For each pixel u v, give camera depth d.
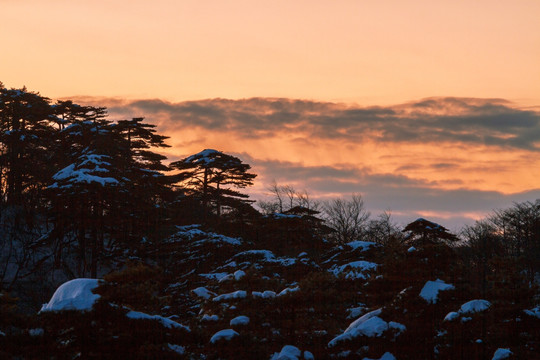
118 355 24.14
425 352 27.84
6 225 69.44
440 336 28.09
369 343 28.25
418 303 28.94
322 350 29.06
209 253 55.34
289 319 30.95
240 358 27.47
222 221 71.69
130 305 26.23
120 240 59.34
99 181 56.84
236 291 32.78
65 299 24.53
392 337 28.20
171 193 69.88
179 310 46.22
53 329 23.92
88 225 57.22
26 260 64.81
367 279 34.66
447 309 28.94
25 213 70.50
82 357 23.92
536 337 28.00
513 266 29.47
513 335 28.12
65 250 68.38
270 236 61.75
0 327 23.78
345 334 28.77
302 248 59.50
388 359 27.88
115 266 66.75
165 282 49.66
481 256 52.31
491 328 28.31
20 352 23.25
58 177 58.81
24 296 60.22
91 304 24.23
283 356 28.00
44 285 62.41
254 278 33.34
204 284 50.22
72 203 56.84
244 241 60.91
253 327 30.59
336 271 41.75
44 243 63.06
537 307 29.81
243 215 71.62
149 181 65.00
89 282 25.30
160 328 25.12
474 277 31.73
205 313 33.03
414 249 30.84
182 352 25.81
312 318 31.11
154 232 63.91
